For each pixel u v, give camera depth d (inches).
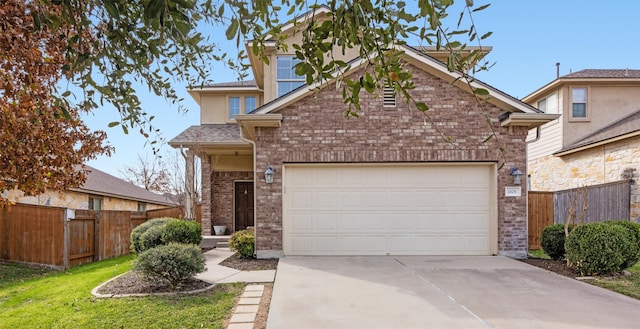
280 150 349.7
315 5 91.4
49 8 97.5
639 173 445.1
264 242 346.0
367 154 348.8
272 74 466.0
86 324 181.5
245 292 231.5
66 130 230.2
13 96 149.0
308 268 295.6
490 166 357.4
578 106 584.1
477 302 207.3
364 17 80.6
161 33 80.0
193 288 240.8
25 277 346.0
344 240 355.6
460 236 356.5
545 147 637.3
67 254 383.2
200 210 542.9
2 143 157.0
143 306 205.5
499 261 324.2
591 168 528.1
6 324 185.3
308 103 350.9
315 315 186.5
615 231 275.4
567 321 178.7
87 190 595.2
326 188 357.1
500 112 351.6
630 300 213.5
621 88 580.7
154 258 234.5
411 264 311.4
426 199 357.4
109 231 450.0
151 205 888.3
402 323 175.6
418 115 351.3
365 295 220.8
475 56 90.7
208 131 537.3
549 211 426.9
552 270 295.0
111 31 88.0
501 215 349.7
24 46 128.1
